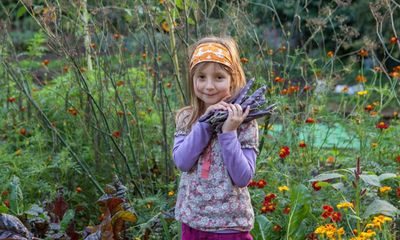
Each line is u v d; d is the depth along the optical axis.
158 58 5.14
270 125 4.77
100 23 5.12
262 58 5.14
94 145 5.02
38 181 4.83
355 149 5.32
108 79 5.52
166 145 4.70
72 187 4.97
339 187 3.91
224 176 3.10
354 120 5.11
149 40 4.82
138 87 5.52
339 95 7.79
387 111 7.58
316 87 5.21
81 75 4.52
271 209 3.96
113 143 4.82
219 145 3.11
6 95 5.78
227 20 4.95
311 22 5.42
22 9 5.32
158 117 5.37
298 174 4.65
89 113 4.91
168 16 4.60
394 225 3.93
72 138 5.50
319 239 3.72
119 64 5.40
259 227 3.92
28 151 5.10
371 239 3.71
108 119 5.00
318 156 4.95
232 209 3.10
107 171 5.01
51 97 5.63
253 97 3.05
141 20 5.06
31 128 5.48
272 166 4.41
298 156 4.77
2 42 5.42
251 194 4.19
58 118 5.55
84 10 4.96
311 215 3.93
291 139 4.82
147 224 4.05
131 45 6.33
